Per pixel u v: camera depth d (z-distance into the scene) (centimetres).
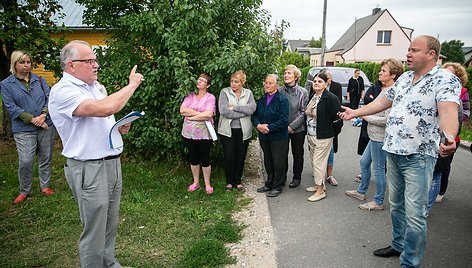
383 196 437
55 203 454
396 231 326
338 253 342
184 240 367
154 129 560
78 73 251
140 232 384
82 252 270
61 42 728
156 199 472
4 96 433
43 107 452
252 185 533
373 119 413
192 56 536
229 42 519
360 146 489
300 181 542
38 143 462
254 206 450
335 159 690
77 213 427
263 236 374
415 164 280
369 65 1920
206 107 480
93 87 270
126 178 543
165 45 516
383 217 421
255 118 493
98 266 273
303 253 342
